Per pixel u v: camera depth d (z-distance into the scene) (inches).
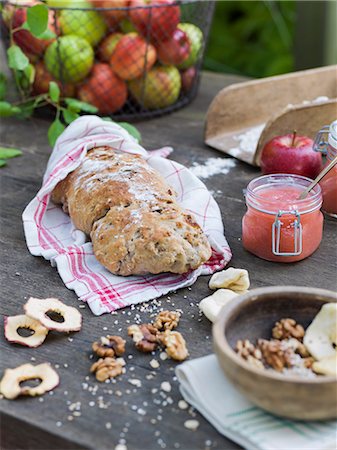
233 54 93.6
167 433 28.7
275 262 38.6
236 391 29.4
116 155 41.4
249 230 38.8
